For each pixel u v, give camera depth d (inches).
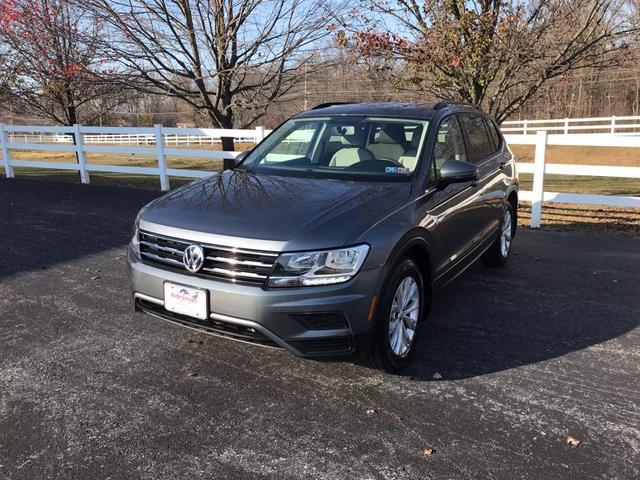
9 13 452.4
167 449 110.8
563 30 369.7
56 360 147.3
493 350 156.1
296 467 105.6
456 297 198.7
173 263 132.5
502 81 387.9
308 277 120.5
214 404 127.0
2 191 430.9
